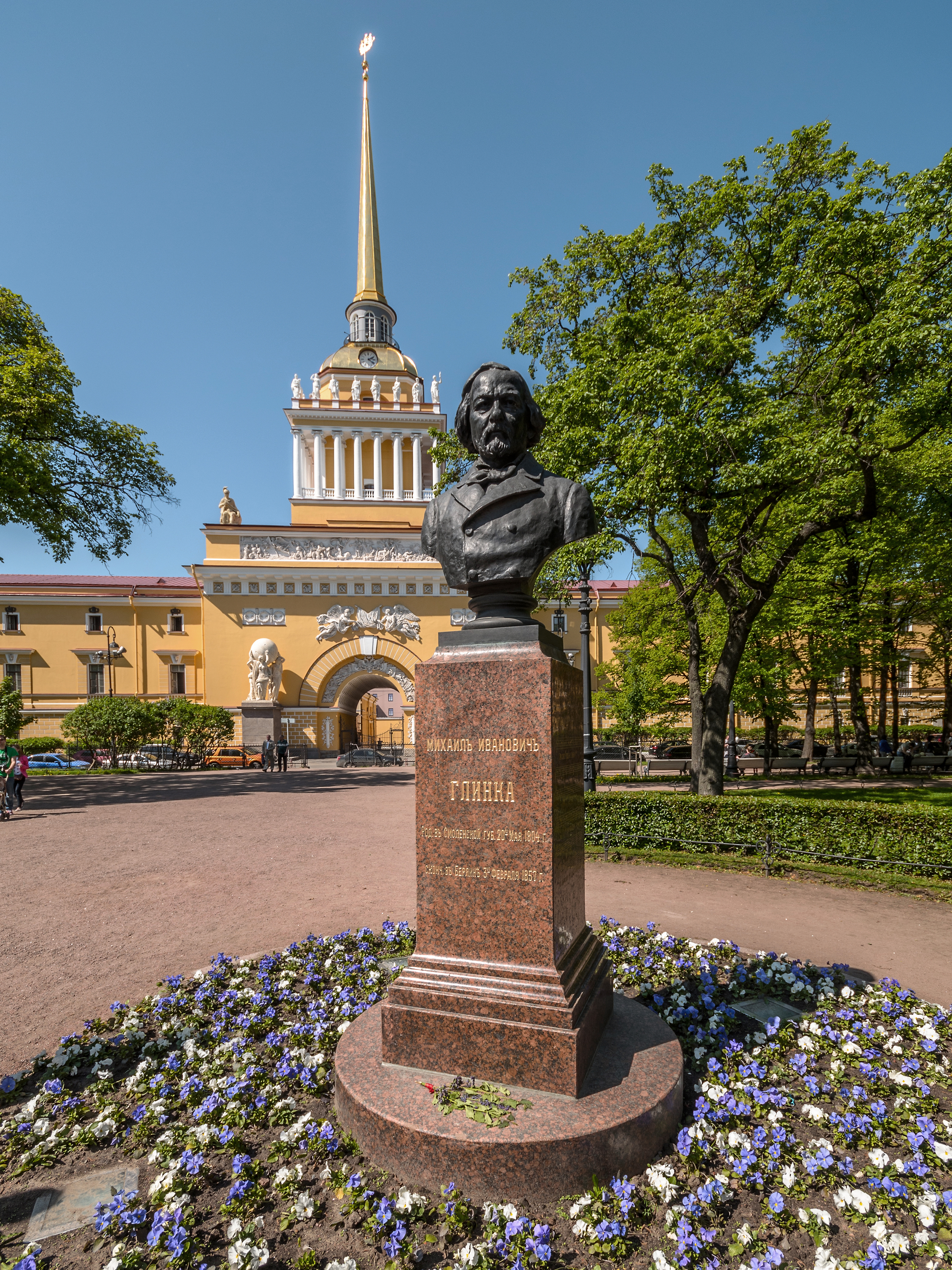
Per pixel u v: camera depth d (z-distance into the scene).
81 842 11.70
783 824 9.32
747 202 12.66
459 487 4.27
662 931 6.68
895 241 10.88
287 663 36.34
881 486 14.77
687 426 10.86
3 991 5.43
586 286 14.84
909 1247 2.69
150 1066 4.09
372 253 55.09
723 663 13.30
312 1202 2.89
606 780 21.23
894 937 6.50
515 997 3.35
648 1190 2.98
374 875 9.25
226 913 7.48
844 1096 3.74
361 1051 3.71
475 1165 2.93
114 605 39.50
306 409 48.03
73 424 19.09
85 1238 2.86
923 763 22.17
